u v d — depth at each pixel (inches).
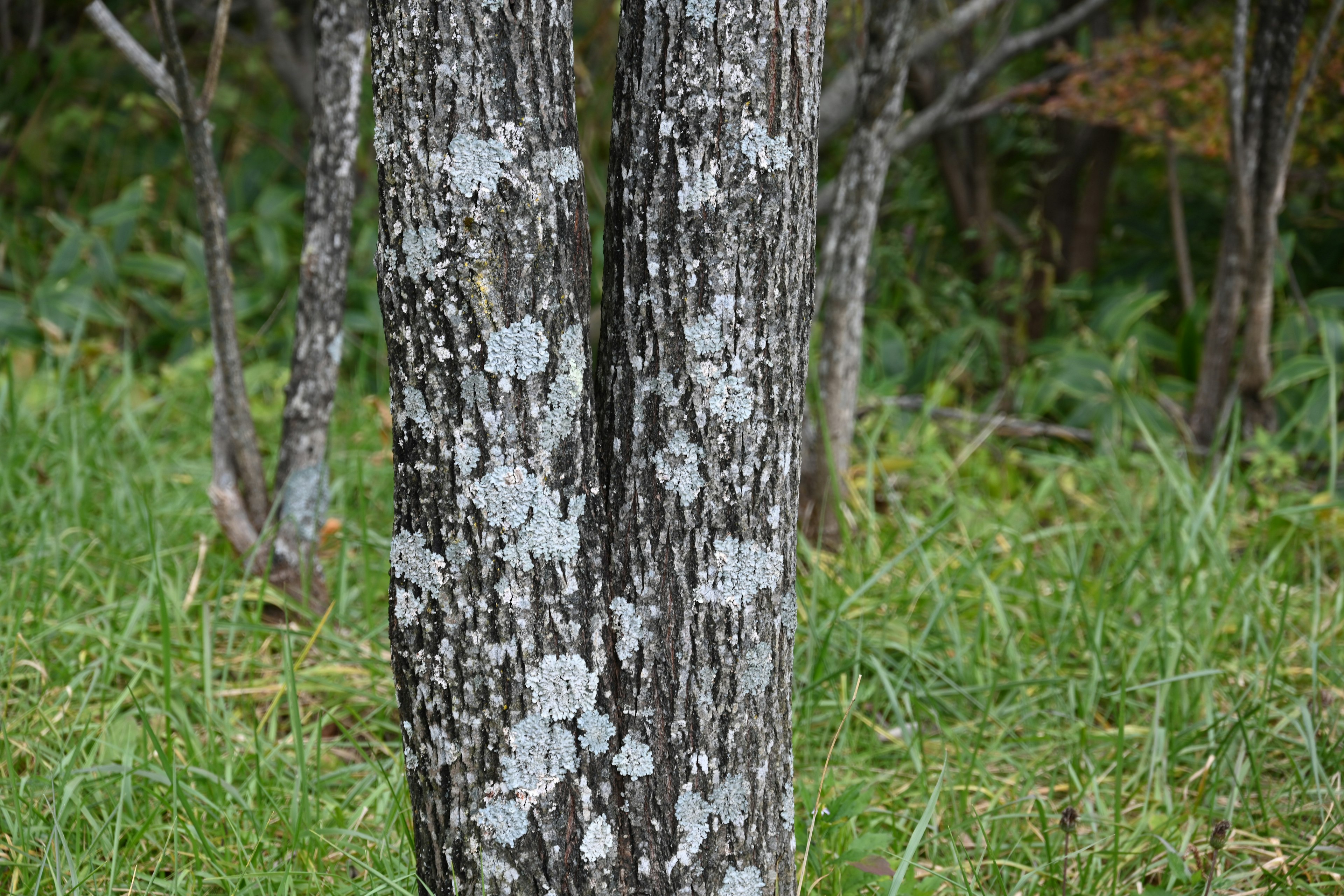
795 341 67.1
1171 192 217.9
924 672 123.9
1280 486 177.6
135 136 269.3
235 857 92.5
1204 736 114.1
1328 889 95.0
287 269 244.2
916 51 213.2
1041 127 257.3
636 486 66.6
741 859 71.2
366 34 122.1
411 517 65.8
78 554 135.0
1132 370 204.5
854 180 148.8
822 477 157.5
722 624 67.5
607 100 227.3
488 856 68.0
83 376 195.8
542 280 62.7
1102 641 126.1
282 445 132.7
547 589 65.2
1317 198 247.6
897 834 98.6
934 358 220.1
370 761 107.7
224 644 127.8
